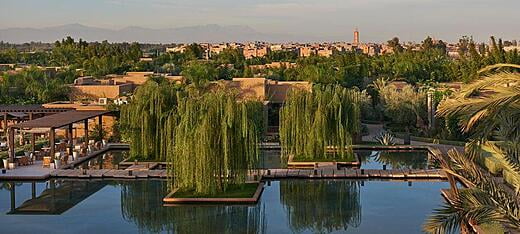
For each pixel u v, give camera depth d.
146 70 65.31
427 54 75.94
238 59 77.75
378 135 36.34
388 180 24.19
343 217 18.38
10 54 78.62
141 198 21.30
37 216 18.78
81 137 35.06
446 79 59.56
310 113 27.98
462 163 8.66
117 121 35.28
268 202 20.53
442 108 8.20
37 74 47.50
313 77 50.28
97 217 18.67
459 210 8.09
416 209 19.19
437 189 22.23
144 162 27.66
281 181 24.17
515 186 8.63
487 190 8.21
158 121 27.83
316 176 24.27
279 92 40.06
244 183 22.14
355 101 28.70
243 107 21.16
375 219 18.03
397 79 58.12
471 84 8.05
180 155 20.48
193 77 43.25
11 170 25.67
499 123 8.46
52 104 36.59
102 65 63.16
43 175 24.48
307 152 27.95
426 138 35.25
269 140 34.34
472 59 53.19
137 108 28.12
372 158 30.61
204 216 18.78
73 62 73.81
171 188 20.98
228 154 20.77
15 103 41.47
